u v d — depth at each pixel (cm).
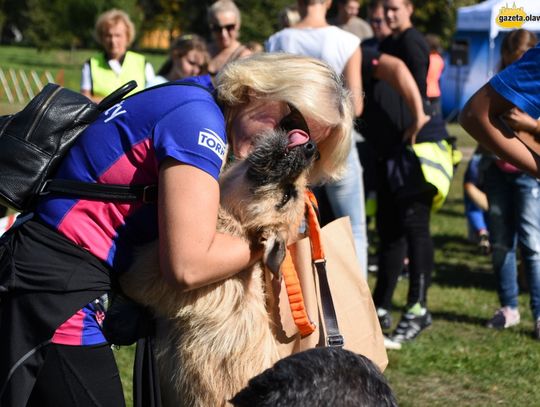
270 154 226
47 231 236
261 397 150
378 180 525
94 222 235
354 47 498
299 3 518
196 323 236
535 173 290
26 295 234
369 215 587
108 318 240
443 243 894
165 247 220
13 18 4847
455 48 1878
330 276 260
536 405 420
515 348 512
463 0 2625
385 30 575
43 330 231
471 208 809
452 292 673
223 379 235
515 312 567
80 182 235
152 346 243
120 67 670
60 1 3816
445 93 1912
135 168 231
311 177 251
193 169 221
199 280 221
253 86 234
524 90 274
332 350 159
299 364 153
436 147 518
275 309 247
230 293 237
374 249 841
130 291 241
